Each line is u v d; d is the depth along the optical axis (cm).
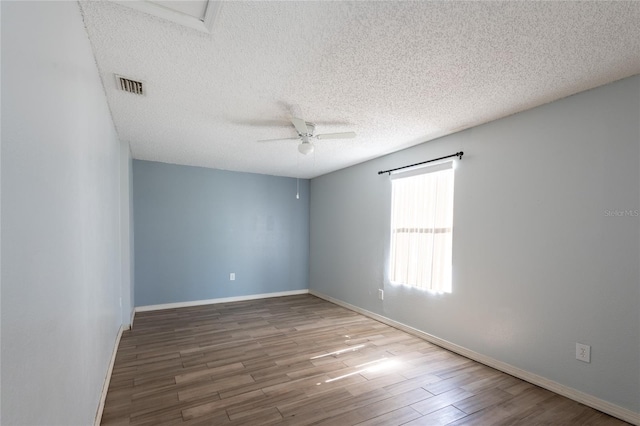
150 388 241
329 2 145
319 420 203
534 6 145
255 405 219
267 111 278
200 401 224
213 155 447
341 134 290
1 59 66
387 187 429
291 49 183
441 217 344
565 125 242
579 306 229
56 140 106
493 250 290
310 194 637
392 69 205
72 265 126
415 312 375
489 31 164
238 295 559
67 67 122
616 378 209
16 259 74
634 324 203
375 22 159
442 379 261
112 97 245
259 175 584
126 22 158
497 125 291
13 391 71
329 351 321
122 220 378
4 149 68
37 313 87
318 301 557
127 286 382
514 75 211
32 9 85
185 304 511
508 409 217
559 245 242
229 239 552
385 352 320
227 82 224
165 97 248
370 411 214
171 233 503
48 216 97
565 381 235
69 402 120
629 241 206
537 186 258
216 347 328
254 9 149
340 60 195
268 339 355
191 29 165
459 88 231
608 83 218
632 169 206
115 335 312
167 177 500
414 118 292
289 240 614
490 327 289
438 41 174
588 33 164
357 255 488
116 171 324
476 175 308
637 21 153
